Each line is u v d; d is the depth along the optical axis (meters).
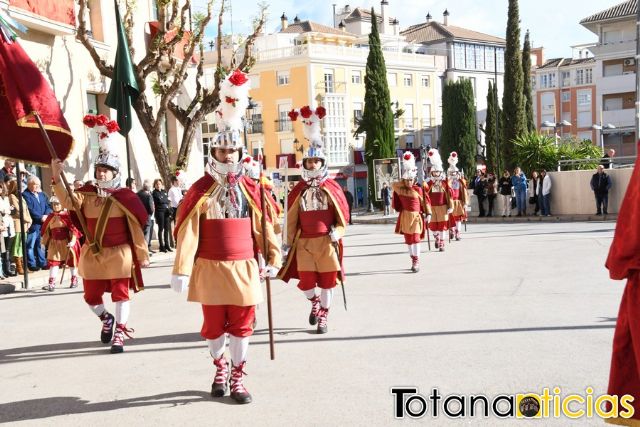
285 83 57.91
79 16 17.91
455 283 11.31
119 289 7.64
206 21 20.03
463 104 59.97
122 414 5.42
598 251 14.98
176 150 26.45
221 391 5.78
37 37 18.09
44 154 8.33
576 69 72.25
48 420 5.36
